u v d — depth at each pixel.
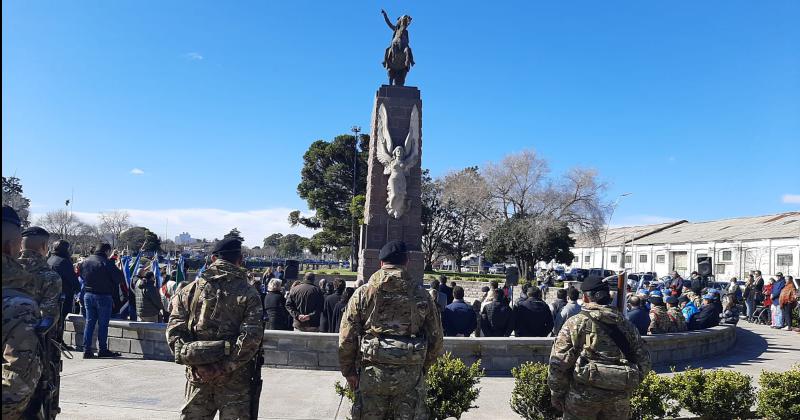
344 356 4.67
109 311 10.69
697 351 12.55
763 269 44.06
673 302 14.32
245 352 4.44
